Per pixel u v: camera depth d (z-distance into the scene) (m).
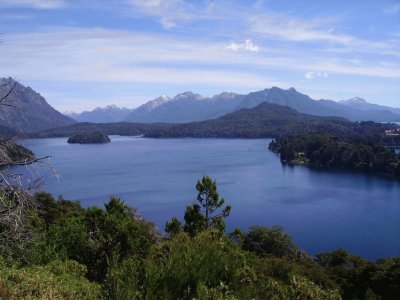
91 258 21.62
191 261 9.41
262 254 50.94
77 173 153.12
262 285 9.68
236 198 106.56
